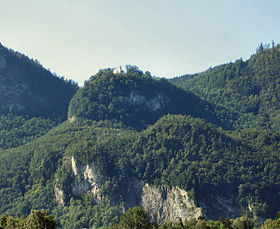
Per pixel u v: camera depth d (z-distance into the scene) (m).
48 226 139.88
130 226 185.50
